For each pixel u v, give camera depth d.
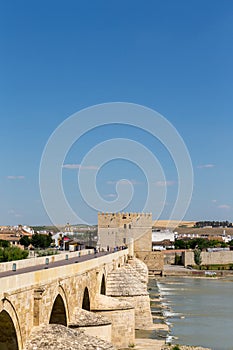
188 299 130.00
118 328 67.25
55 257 78.31
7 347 38.69
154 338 77.94
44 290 43.75
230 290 153.25
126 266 107.62
